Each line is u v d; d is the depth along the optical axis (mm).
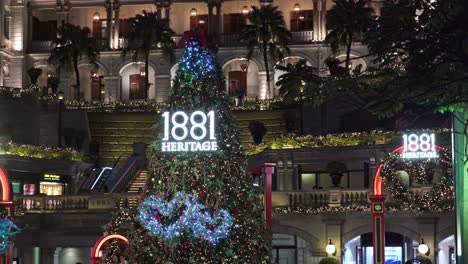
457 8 12664
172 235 21297
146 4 77625
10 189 27781
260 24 67375
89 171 55562
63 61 69875
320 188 41500
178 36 76688
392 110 13469
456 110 13852
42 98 61219
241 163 21938
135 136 64562
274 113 61781
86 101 69812
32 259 42906
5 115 58594
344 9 60406
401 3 13188
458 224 15883
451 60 12562
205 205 21297
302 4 75500
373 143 43969
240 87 75188
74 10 79062
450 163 25312
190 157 21328
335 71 16375
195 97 21359
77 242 42969
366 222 38438
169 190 21469
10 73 76062
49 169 51562
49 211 43281
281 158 46062
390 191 26156
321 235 38906
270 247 22781
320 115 53312
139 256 22156
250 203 22031
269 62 72875
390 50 13250
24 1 76688
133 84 76812
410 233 37469
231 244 21609
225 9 76875
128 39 69938
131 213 23594
